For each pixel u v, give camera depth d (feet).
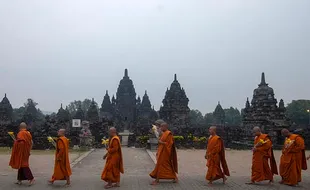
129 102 289.74
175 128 165.99
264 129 148.56
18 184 45.39
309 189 45.03
